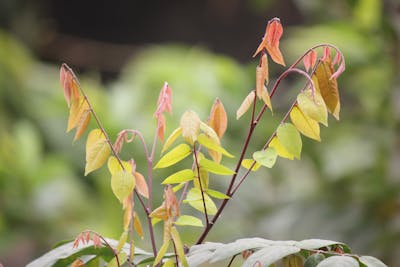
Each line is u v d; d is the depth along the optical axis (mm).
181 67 6648
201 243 2203
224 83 6555
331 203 5438
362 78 5559
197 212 5895
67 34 14289
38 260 2279
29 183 6855
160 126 2283
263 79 2029
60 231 6781
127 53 13695
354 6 5492
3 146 6906
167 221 2033
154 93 6672
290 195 5848
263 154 2115
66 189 6926
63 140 7422
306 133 2100
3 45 8094
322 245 1965
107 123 6465
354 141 5758
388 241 5062
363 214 5250
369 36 5305
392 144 5375
